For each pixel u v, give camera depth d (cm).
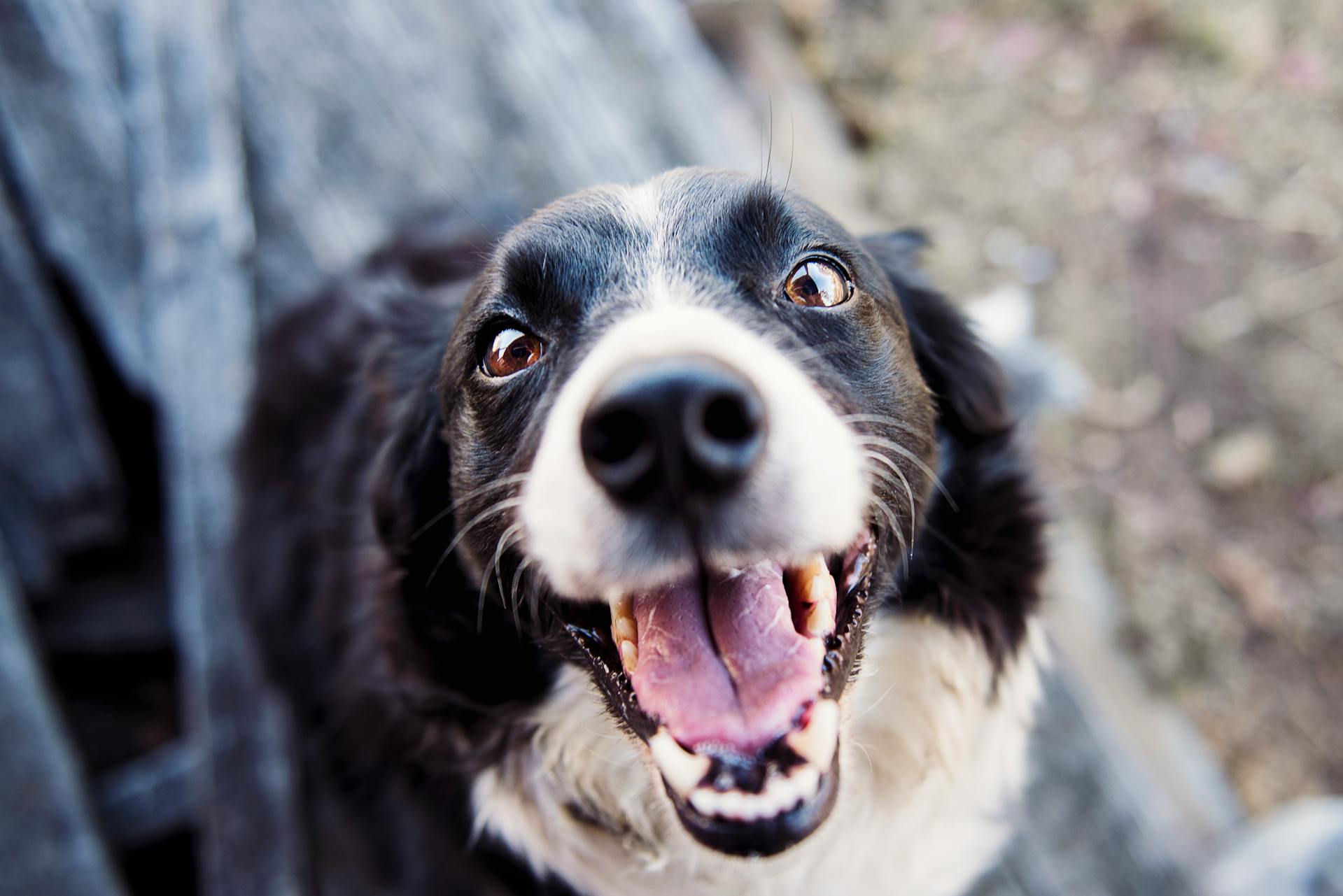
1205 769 59
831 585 27
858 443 27
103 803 50
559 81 59
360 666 38
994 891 45
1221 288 77
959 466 36
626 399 22
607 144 58
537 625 31
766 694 27
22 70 50
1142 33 89
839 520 25
